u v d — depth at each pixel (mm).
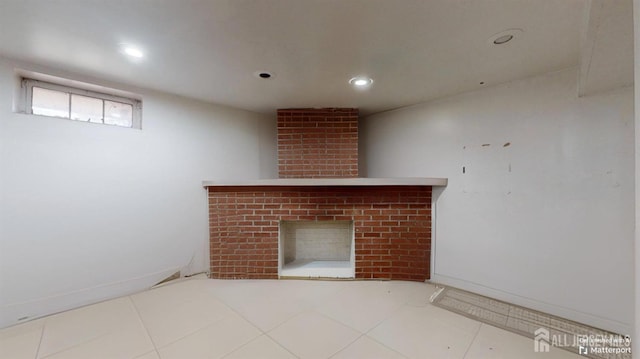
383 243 2705
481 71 1981
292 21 1382
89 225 2174
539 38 1531
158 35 1524
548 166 1971
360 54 1744
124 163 2354
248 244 2768
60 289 2037
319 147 3002
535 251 2027
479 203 2336
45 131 1978
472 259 2379
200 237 2850
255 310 2066
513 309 2051
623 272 1689
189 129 2752
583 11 1265
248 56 1780
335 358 1511
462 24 1403
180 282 2633
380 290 2449
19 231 1881
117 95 2365
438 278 2598
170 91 2500
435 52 1712
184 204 2734
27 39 1576
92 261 2189
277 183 2619
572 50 1653
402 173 2959
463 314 1996
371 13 1314
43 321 1885
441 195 2590
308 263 3057
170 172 2633
